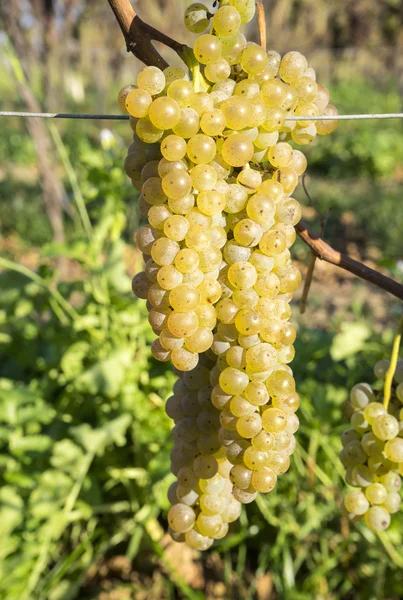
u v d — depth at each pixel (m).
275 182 0.37
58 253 1.13
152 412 1.07
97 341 1.16
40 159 2.20
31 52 3.00
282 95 0.37
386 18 7.17
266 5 5.93
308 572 1.07
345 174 4.37
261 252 0.37
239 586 1.03
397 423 0.47
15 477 0.98
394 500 0.50
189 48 0.37
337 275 2.56
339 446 1.10
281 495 1.08
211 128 0.34
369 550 1.00
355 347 1.15
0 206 2.98
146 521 1.01
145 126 0.35
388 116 0.40
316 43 7.11
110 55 4.29
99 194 1.16
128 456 1.12
